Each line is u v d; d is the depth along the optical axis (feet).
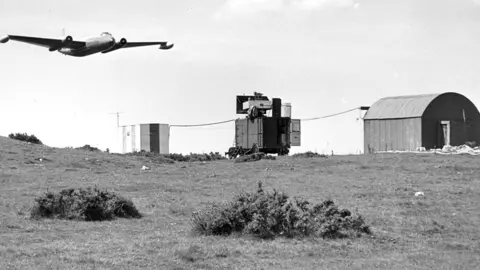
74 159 136.15
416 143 182.70
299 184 100.07
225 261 45.47
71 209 65.82
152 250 48.55
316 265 44.55
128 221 64.80
